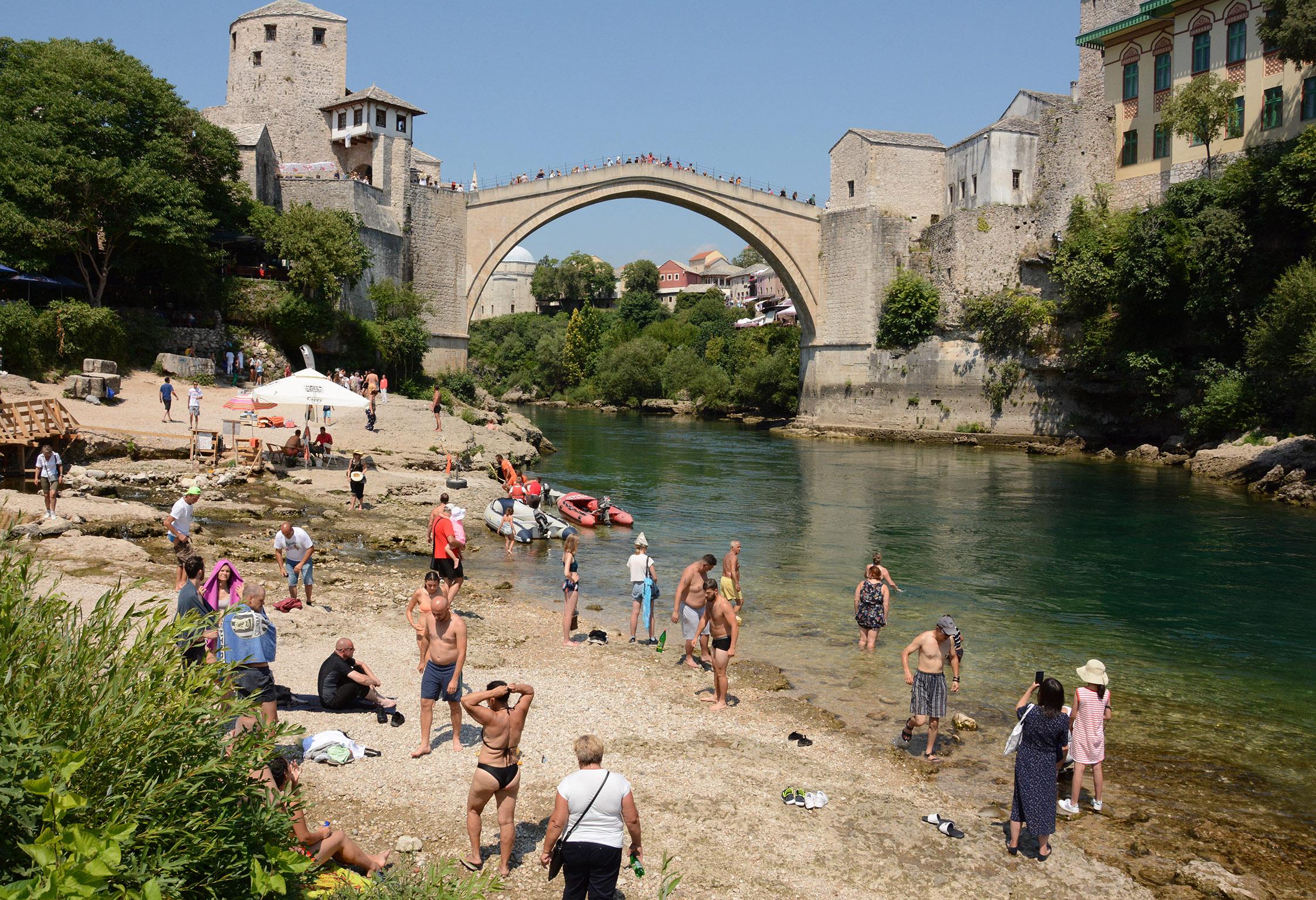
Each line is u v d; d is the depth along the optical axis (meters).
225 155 45.44
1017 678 15.66
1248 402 44.25
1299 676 16.14
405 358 54.34
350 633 15.29
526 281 164.75
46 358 35.00
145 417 31.98
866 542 27.72
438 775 10.31
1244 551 26.83
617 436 65.44
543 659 15.23
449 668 10.73
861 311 66.75
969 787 11.21
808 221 69.06
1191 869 9.37
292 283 46.69
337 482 29.14
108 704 5.13
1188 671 16.38
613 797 7.43
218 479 26.78
